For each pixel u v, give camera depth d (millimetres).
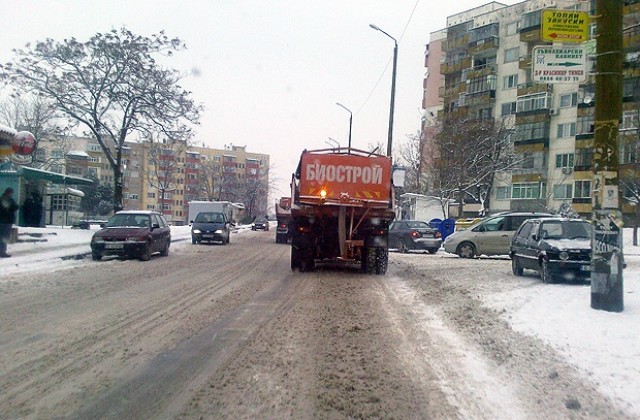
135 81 27875
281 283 13250
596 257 8656
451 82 60875
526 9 52969
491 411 4809
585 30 8594
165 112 28453
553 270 12781
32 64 26828
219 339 7289
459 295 11281
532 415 4715
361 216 15273
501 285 12719
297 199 15383
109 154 28594
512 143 49781
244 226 69500
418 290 12375
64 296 10594
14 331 7578
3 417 4535
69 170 63875
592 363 5965
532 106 50250
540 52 8688
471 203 53562
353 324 8414
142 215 19594
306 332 7785
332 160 15141
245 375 5730
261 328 8008
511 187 51094
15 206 16656
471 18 60188
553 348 6625
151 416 4598
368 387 5426
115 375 5676
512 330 7734
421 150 42344
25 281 12500
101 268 15664
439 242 25203
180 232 38688
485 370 6008
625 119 35031
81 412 4664
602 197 8555
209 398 5039
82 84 27438
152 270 15609
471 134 40594
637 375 5547
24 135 20641
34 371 5777
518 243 14930
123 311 9148
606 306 8539
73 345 6844
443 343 7238
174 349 6734
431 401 5055
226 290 11867
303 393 5223
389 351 6809
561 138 48531
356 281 13914
